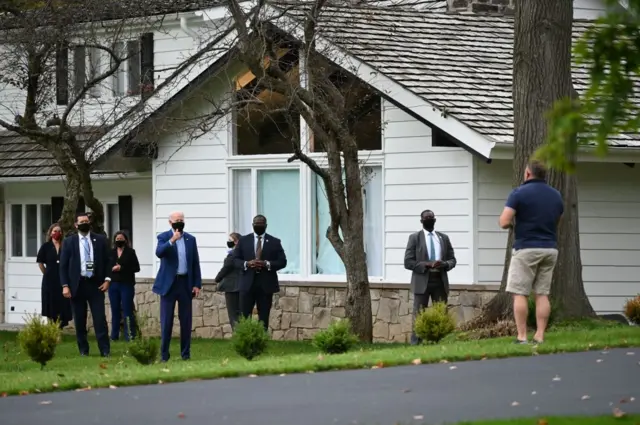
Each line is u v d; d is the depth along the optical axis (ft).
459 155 192.44
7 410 97.60
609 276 199.82
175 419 89.40
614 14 64.13
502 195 192.65
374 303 200.03
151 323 228.43
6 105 255.91
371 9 206.18
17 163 245.24
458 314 191.31
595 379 104.12
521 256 130.52
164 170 226.17
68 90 218.79
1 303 262.26
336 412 90.33
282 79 176.24
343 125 181.16
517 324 132.57
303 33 194.08
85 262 173.78
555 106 64.95
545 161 66.80
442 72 198.90
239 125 208.23
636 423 81.15
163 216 226.79
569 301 164.04
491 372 110.32
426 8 233.76
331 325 145.59
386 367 117.80
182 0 223.71
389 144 199.82
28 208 260.21
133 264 207.41
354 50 198.49
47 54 207.62
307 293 208.54
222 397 100.27
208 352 180.14
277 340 208.23
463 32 218.18
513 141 175.52
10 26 214.28
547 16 163.12
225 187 219.82
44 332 150.92
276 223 216.13
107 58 236.02
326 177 181.37
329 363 118.93
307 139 211.00
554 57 163.32
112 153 216.13
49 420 91.15
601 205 199.82
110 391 107.86
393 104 193.47
